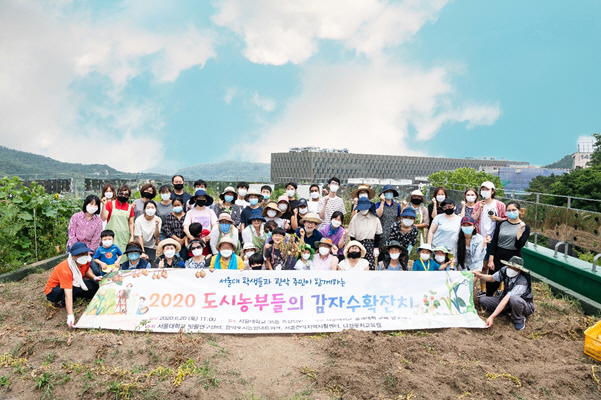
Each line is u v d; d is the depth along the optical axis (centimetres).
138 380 461
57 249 1008
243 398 440
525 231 680
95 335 544
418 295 649
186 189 2148
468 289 662
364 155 13375
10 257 864
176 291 617
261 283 625
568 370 504
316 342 578
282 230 676
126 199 796
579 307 714
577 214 839
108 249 692
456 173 7931
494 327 647
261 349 555
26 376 458
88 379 456
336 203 895
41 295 713
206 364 495
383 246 744
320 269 677
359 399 438
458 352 553
